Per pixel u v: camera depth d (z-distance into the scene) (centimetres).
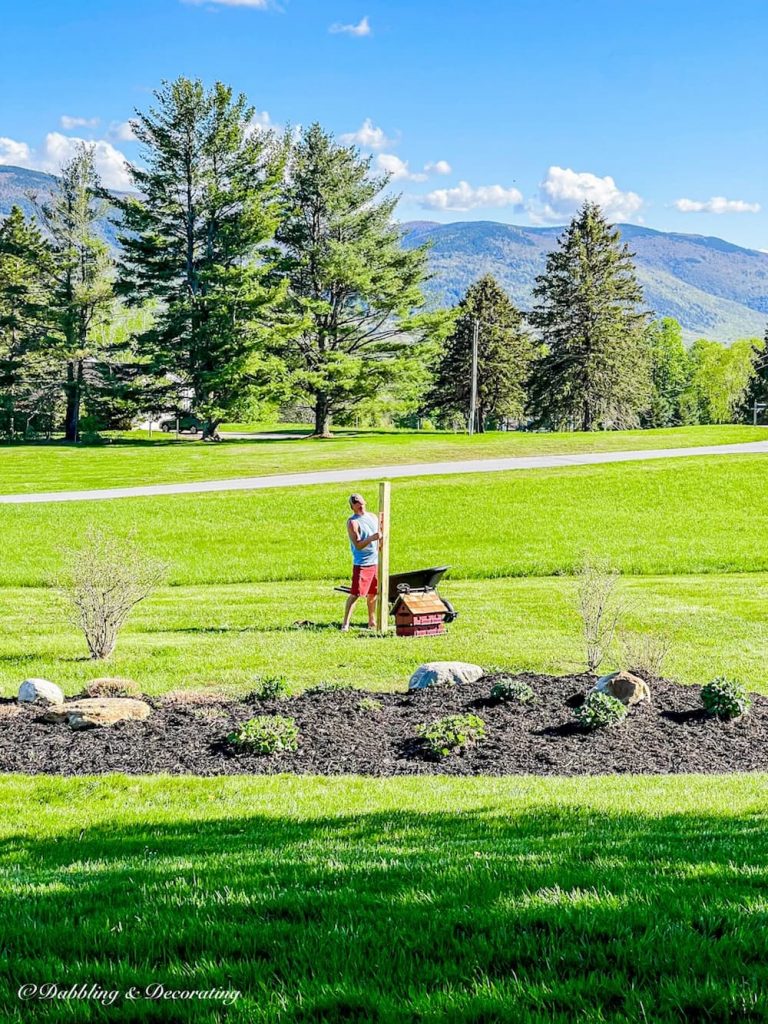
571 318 7600
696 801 664
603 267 7569
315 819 627
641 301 7669
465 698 991
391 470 3812
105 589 1251
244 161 5622
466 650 1295
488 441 5006
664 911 402
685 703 978
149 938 391
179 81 5441
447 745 831
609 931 381
